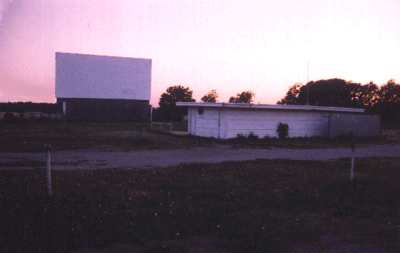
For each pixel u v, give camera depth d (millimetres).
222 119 27031
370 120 31625
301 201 8805
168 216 7324
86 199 8414
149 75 54688
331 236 6613
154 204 8258
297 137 29531
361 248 6109
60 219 6891
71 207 7703
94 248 5820
